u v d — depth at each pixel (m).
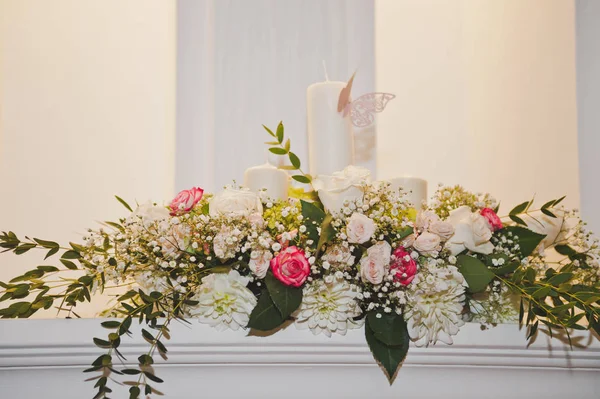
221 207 0.91
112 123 1.58
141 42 1.62
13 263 1.48
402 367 0.94
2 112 1.54
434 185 1.60
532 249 0.98
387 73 1.64
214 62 1.53
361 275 0.88
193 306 0.90
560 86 1.48
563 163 1.44
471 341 0.93
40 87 1.56
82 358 0.88
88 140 1.56
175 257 0.90
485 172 1.60
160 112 1.60
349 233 0.86
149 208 0.93
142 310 0.86
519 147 1.55
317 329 0.89
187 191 0.94
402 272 0.88
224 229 0.87
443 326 0.90
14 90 1.55
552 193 1.46
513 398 0.95
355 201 0.91
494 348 0.93
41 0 1.60
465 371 0.95
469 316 1.01
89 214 1.53
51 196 1.53
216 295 0.88
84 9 1.61
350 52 1.57
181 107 1.51
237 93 1.53
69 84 1.58
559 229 1.06
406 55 1.65
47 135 1.55
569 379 0.97
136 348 0.88
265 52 1.55
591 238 1.36
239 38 1.55
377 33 1.65
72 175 1.54
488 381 0.95
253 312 0.86
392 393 0.93
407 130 1.62
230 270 0.89
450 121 1.63
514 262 0.93
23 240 1.49
